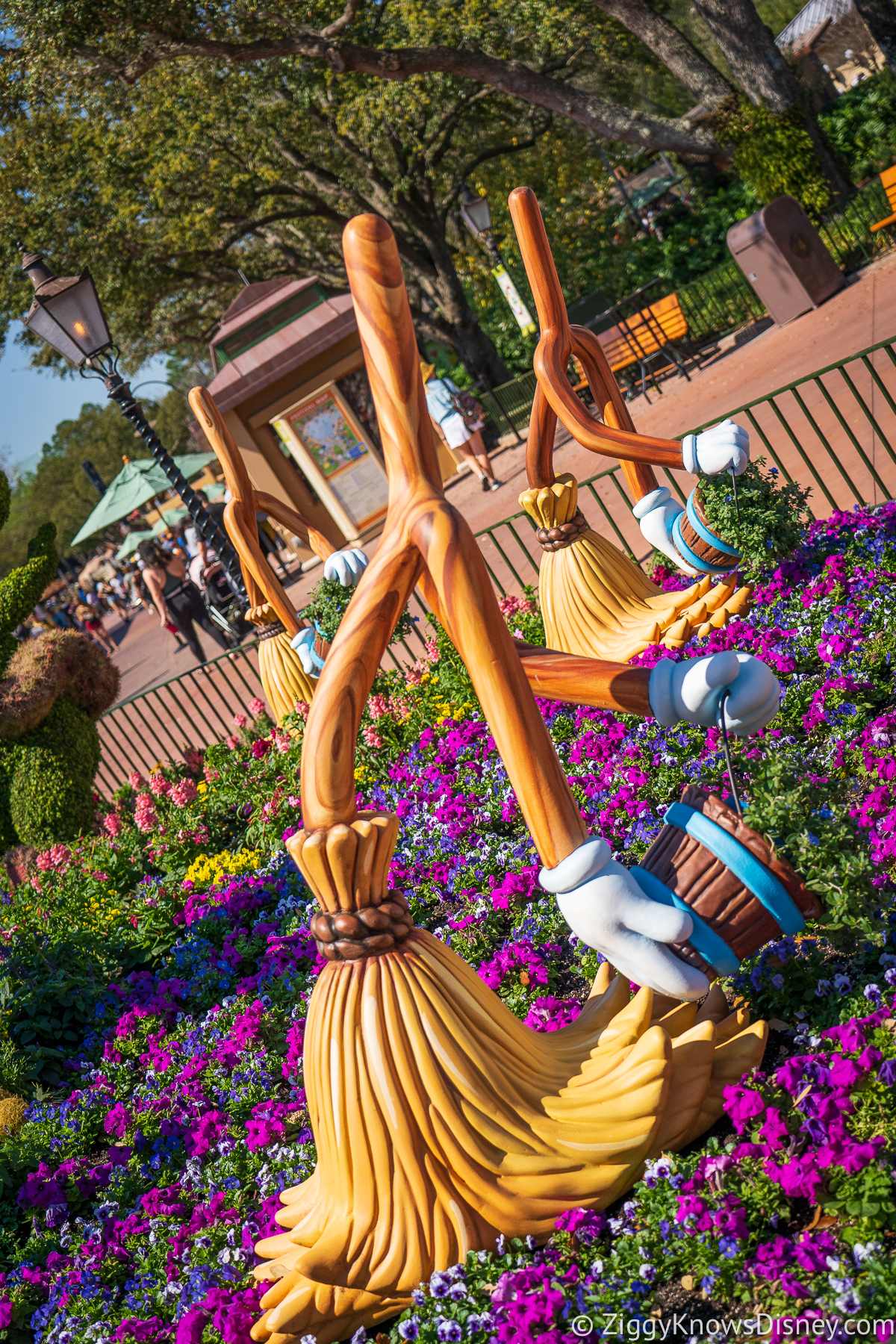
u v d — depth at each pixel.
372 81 19.38
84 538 23.77
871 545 5.38
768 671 2.69
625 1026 2.76
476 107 22.95
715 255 22.08
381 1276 2.46
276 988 4.60
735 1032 2.82
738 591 5.07
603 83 23.47
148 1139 3.93
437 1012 2.50
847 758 3.96
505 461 17.36
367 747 6.54
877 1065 2.32
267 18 17.34
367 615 2.52
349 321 17.41
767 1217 2.26
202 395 6.50
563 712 5.52
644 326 14.84
